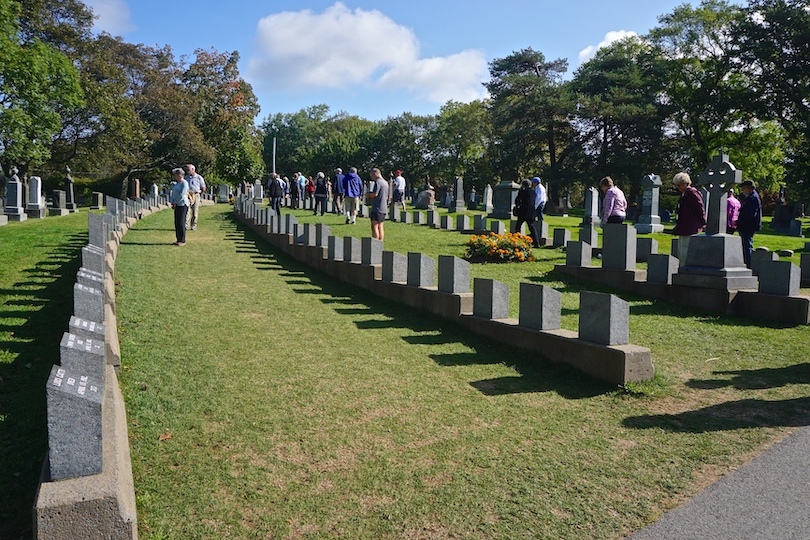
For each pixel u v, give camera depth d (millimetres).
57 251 14516
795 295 9602
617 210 13375
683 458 4668
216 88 64438
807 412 5621
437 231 21719
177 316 8867
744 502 3979
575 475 4402
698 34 51750
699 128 53938
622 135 53031
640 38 57312
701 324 9172
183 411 5395
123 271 12094
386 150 85375
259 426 5156
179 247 16219
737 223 12984
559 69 62500
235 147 64750
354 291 11758
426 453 4742
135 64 54688
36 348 7027
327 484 4246
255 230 20922
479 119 72188
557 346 7074
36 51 36031
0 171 40375
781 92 43000
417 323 9242
